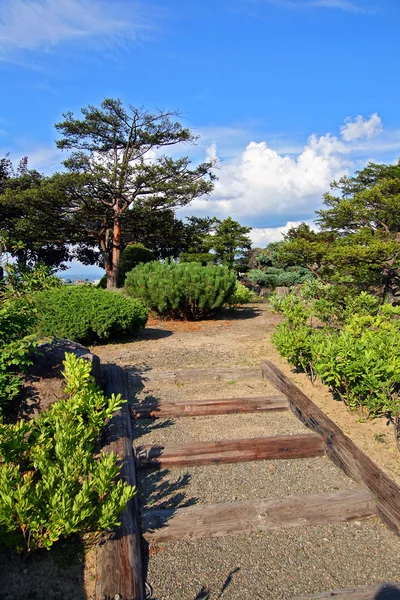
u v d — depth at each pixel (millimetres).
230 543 2799
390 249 10289
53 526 2441
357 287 11672
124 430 4066
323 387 5461
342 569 2574
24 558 2588
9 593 2383
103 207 21938
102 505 2578
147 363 6543
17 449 3070
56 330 7188
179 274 10656
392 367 4297
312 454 3936
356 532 2916
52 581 2463
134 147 23516
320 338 5562
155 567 2600
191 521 2900
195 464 3727
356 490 3246
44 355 4312
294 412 4758
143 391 5410
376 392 4363
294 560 2648
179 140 23703
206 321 10867
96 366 4816
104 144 23500
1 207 21141
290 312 7406
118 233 22547
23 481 2744
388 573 2543
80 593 2385
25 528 2570
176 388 5531
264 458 3842
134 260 23594
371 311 7820
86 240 24453
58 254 30188
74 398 3654
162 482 3471
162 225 23281
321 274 13094
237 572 2555
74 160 20047
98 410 3922
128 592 2312
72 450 2979
